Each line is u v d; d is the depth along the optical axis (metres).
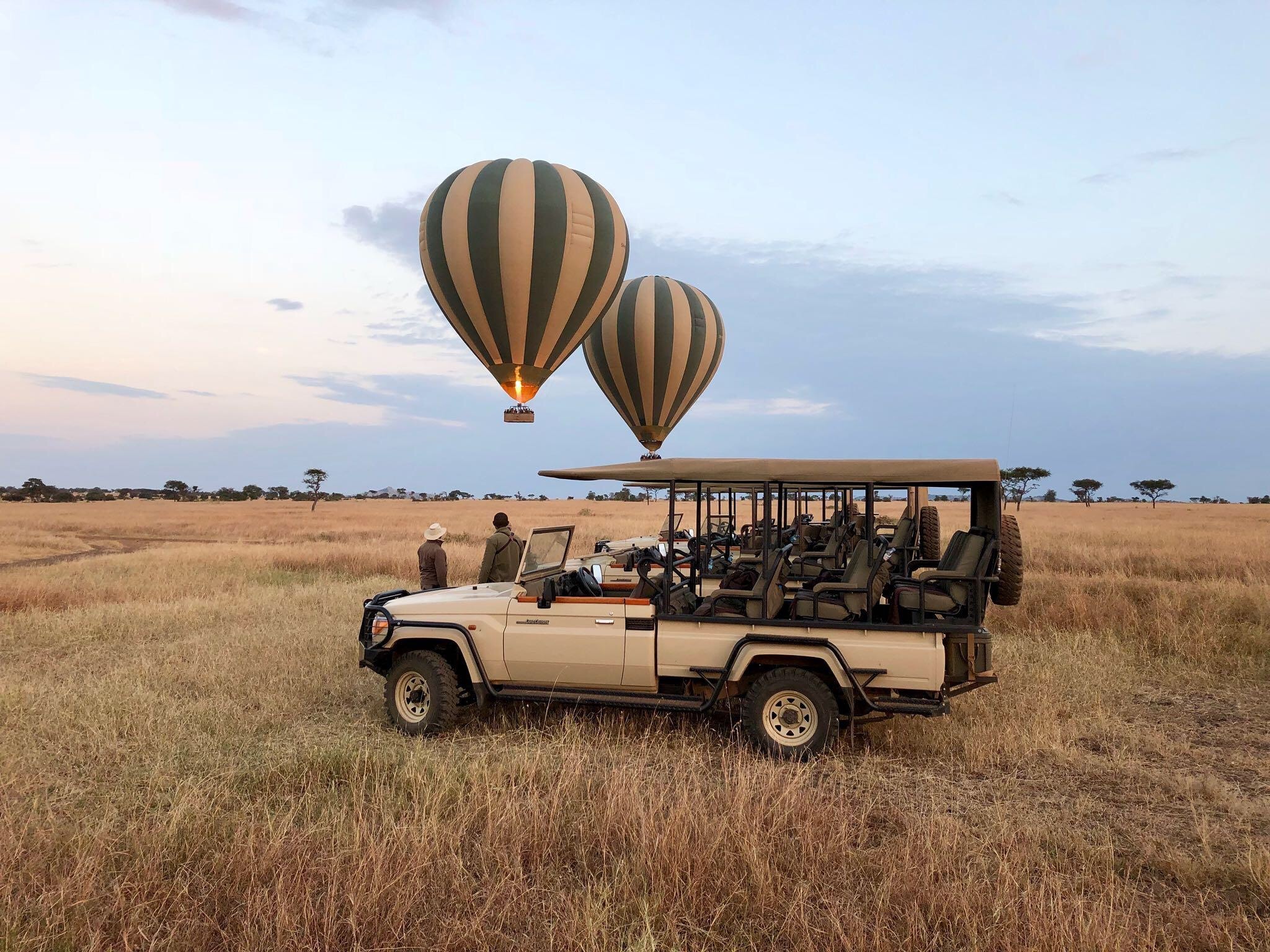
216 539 30.33
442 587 9.63
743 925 3.53
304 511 54.53
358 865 3.74
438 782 4.91
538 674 6.41
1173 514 46.03
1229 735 6.40
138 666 8.00
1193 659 8.62
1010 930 3.31
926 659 5.71
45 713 6.49
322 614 11.09
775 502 11.92
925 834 4.20
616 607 6.27
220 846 4.11
